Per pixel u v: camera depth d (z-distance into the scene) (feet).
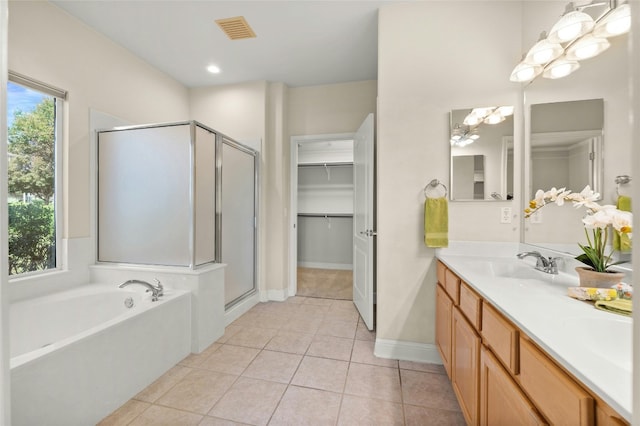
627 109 3.67
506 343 3.09
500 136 6.31
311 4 6.84
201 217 7.69
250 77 10.61
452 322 5.17
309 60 9.43
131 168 7.72
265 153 10.88
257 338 7.84
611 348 2.70
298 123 11.42
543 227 5.41
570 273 4.61
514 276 5.29
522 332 2.90
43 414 4.07
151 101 9.68
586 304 3.26
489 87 6.41
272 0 6.73
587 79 4.35
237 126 11.06
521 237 6.20
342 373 6.19
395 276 6.84
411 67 6.68
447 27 6.56
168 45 8.58
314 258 17.42
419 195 6.70
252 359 6.76
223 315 8.09
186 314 6.94
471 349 4.13
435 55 6.60
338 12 7.10
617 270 3.67
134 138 7.68
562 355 2.15
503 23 6.36
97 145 7.86
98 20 7.41
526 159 6.02
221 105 11.18
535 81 5.74
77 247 7.39
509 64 6.33
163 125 7.47
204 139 7.83
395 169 6.79
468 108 6.46
